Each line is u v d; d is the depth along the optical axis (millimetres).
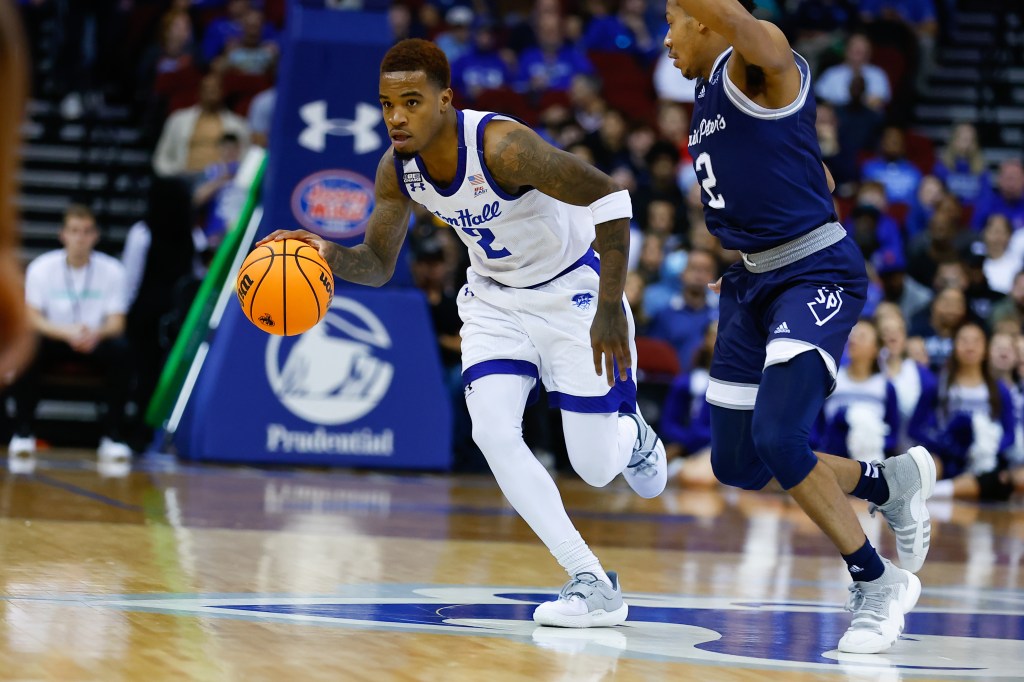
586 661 8609
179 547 13406
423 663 8219
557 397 10695
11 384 25297
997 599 13141
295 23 24781
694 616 10977
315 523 16469
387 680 7617
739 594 12469
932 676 8734
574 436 10703
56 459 24703
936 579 14570
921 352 27312
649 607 11367
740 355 10406
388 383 25375
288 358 25078
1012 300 29375
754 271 10219
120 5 40094
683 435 27188
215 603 10164
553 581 12586
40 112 38000
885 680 8492
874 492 10656
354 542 14750
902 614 9789
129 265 28609
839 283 9891
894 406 25562
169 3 40156
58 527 14469
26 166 36750
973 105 43531
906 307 30219
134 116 39125
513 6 43219
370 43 24703
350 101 24609
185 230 28609
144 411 28234
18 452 25562
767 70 9523
